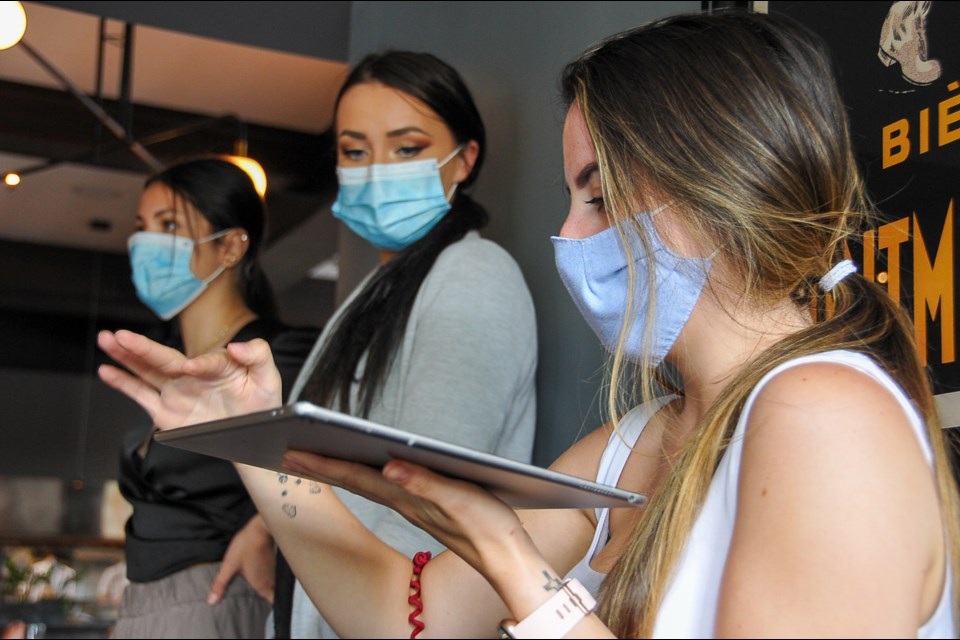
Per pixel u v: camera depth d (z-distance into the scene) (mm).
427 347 1754
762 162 952
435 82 2029
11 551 7074
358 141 2051
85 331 7602
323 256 6758
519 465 740
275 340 2336
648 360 1008
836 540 709
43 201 5684
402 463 778
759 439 784
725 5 1611
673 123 968
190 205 2424
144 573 2082
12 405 7465
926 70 1230
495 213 2270
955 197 1158
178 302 2416
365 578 1224
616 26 1913
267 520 1229
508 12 2307
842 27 1384
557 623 812
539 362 2037
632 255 987
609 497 789
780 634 709
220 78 4719
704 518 842
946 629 777
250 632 2088
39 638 3842
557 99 1881
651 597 841
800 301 969
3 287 7102
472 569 1188
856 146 1336
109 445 7648
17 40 2271
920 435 792
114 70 4363
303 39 3543
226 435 796
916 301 1201
